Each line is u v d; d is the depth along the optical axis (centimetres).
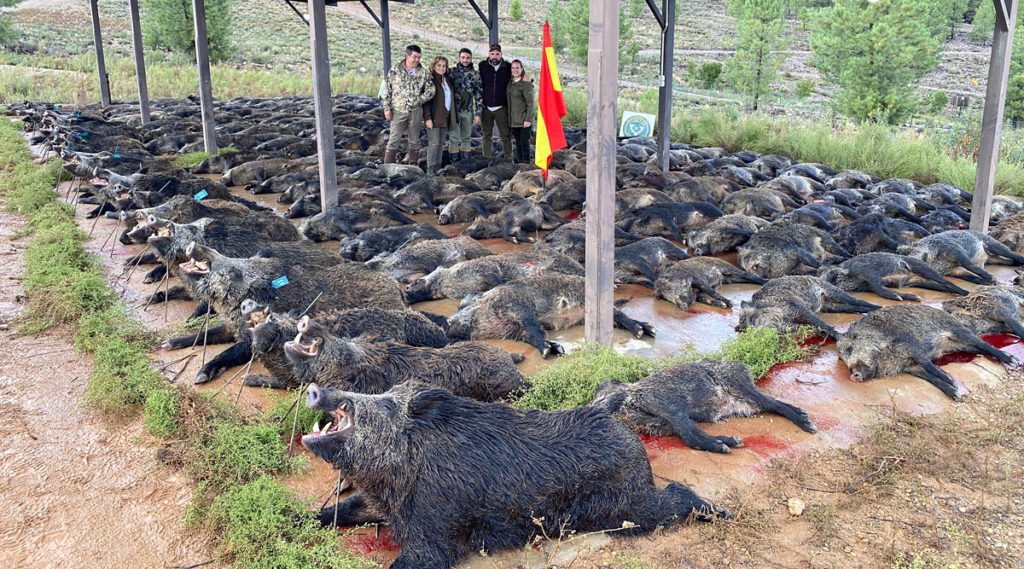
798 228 803
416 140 1241
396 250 785
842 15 2545
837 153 1541
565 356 558
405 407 341
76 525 365
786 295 616
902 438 454
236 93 3134
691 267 721
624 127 1720
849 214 997
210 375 537
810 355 583
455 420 348
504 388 468
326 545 337
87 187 1220
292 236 835
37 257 759
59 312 633
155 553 347
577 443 353
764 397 475
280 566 328
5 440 442
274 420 465
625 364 501
